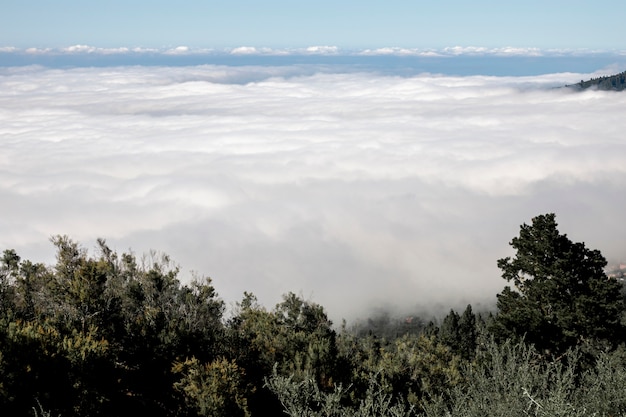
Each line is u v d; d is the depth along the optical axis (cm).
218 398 1723
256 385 1964
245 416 1719
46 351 1455
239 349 2244
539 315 2272
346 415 605
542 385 597
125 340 2008
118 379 1711
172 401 1853
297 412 604
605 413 586
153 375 1945
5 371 1344
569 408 516
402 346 3056
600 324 2161
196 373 1812
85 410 1480
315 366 2083
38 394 1354
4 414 1292
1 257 2219
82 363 1513
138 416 1708
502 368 649
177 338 2042
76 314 2005
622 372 628
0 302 2133
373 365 2872
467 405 627
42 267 2284
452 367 2303
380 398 625
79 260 2180
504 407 565
